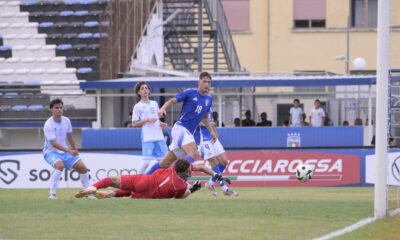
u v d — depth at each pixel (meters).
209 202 29.23
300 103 65.38
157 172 31.42
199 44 81.25
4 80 78.06
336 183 54.25
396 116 33.91
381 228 22.22
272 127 62.28
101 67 70.94
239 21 130.25
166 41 92.50
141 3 79.56
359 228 22.17
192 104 33.66
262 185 54.47
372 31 124.94
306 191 46.66
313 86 63.62
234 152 54.72
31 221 23.56
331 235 20.66
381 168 25.08
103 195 31.23
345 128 61.75
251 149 54.53
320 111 62.81
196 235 20.44
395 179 48.62
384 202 25.06
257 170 54.50
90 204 28.50
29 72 77.56
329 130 61.94
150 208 26.88
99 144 63.72
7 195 43.12
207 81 33.34
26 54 80.12
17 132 71.31
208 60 99.44
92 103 67.88
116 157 54.88
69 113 68.25
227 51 88.06
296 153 54.31
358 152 54.25
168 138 63.19
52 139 38.12
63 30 81.56
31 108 69.44
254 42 128.88
